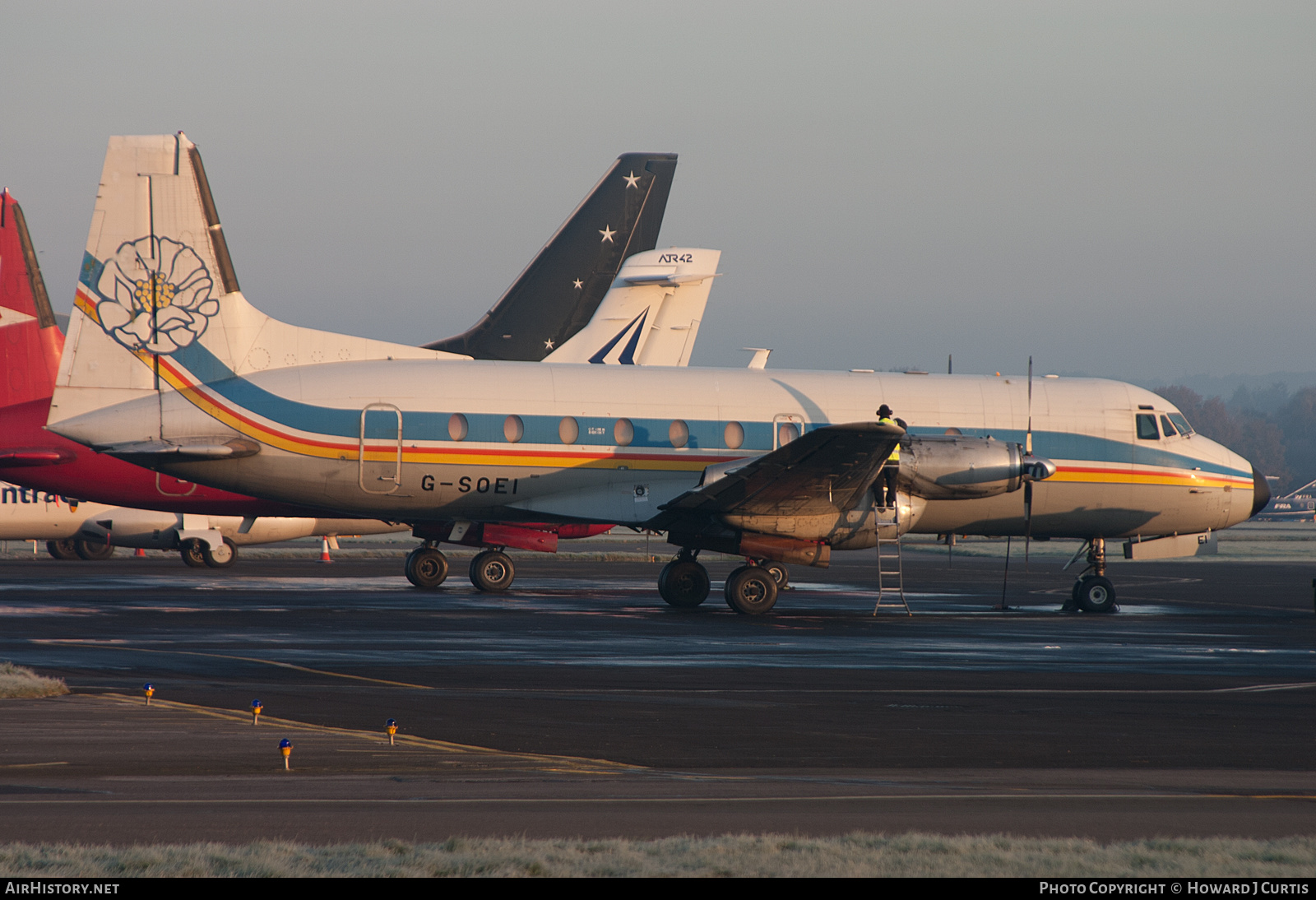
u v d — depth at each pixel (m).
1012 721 52.06
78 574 139.88
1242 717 54.12
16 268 124.19
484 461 102.12
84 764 39.88
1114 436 113.06
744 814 33.94
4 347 122.81
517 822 32.56
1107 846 30.45
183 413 99.62
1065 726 51.03
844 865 28.19
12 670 58.06
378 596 112.75
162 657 67.56
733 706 54.91
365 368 103.38
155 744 43.44
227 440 99.81
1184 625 99.06
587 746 45.00
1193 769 42.59
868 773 40.88
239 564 164.75
